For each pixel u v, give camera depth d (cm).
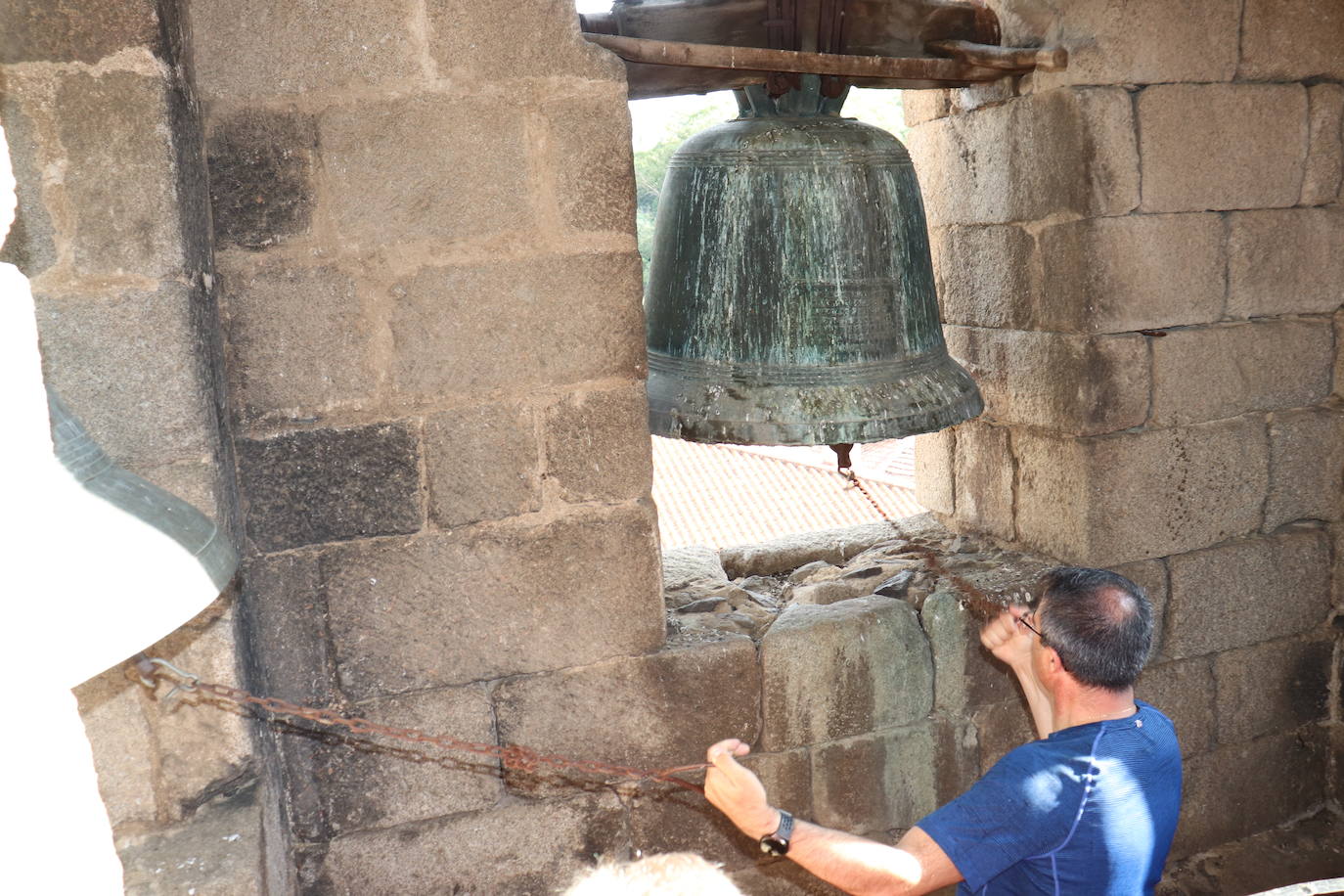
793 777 291
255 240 229
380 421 242
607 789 274
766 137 244
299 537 242
